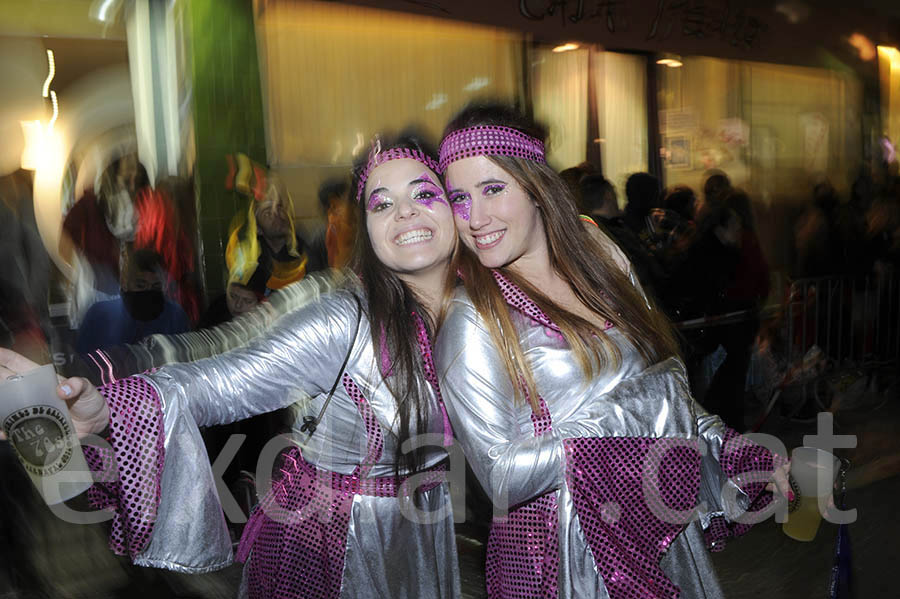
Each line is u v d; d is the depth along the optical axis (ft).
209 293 16.98
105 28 17.98
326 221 14.79
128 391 6.41
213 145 18.90
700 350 17.29
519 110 6.81
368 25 20.88
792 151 32.58
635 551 6.36
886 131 36.04
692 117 29.09
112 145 18.08
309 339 6.64
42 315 12.55
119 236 13.62
